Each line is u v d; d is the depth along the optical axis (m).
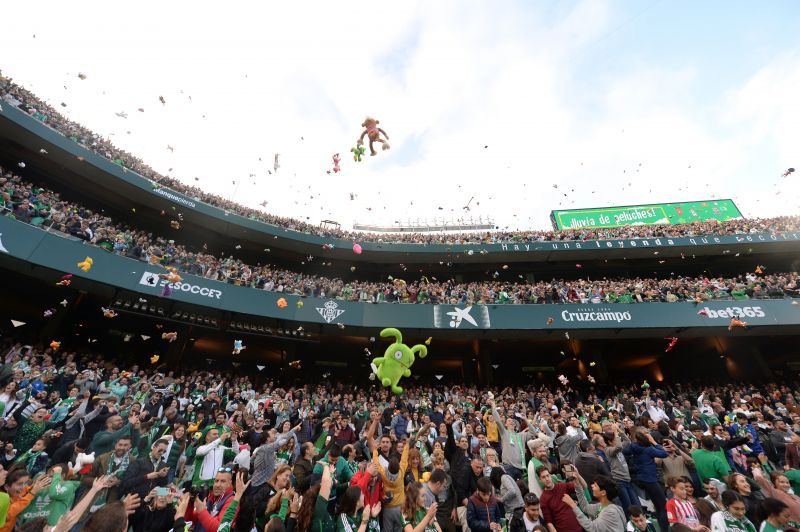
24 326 16.97
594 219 30.09
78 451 6.12
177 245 22.44
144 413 8.11
